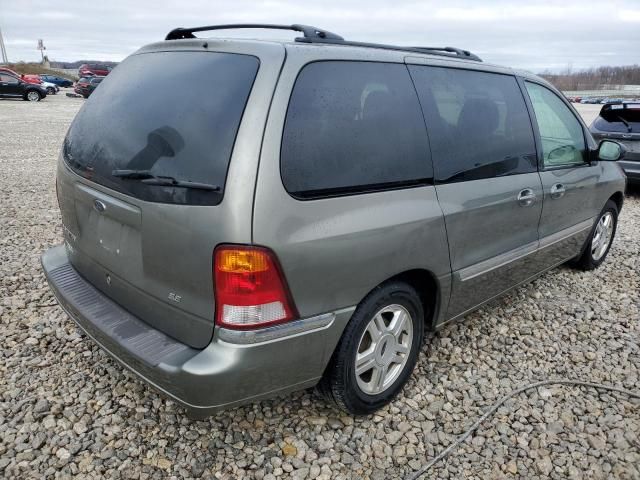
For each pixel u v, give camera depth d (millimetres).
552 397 2971
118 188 2322
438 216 2646
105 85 2807
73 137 2820
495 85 3229
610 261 5168
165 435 2539
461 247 2875
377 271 2395
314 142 2172
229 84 2143
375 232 2332
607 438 2662
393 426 2684
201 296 2084
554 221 3775
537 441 2615
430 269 2701
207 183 2012
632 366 3311
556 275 4734
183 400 2109
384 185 2430
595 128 8297
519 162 3307
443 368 3195
